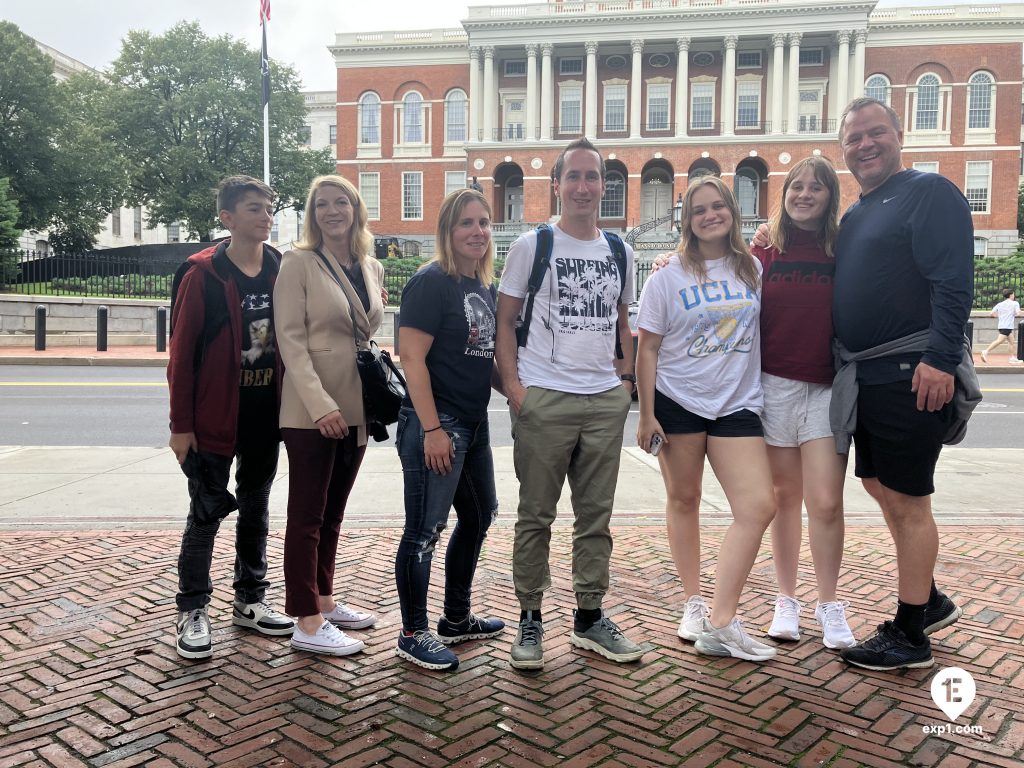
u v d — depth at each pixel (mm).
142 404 10953
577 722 2645
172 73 39781
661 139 43156
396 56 47844
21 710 2703
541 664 3072
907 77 43531
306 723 2625
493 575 4211
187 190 39750
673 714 2703
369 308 3398
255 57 40312
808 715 2697
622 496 5969
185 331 3094
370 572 4223
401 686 2922
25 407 10617
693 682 2967
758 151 42562
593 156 3102
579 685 2939
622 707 2758
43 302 20141
